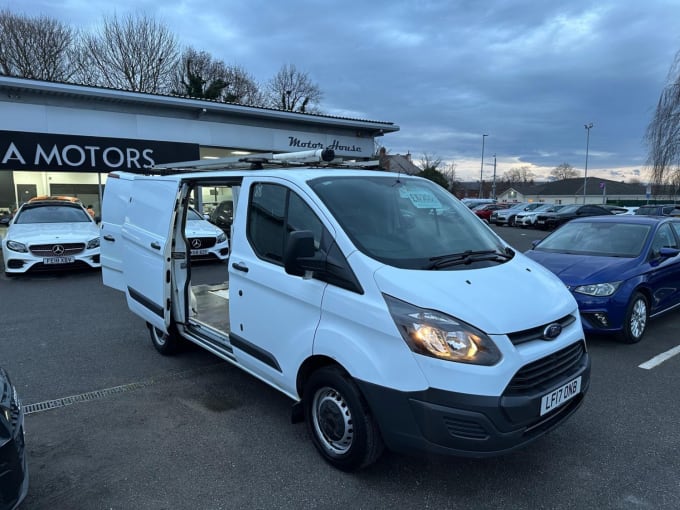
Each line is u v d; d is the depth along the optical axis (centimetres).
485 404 237
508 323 251
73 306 715
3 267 1067
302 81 4619
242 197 367
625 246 599
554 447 323
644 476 290
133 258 500
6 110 1325
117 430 347
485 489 278
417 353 245
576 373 281
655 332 594
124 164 1495
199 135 1650
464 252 315
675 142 1927
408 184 371
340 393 283
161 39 3048
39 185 1429
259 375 354
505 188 10075
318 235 302
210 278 905
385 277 263
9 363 482
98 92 1384
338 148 1994
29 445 326
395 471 295
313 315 296
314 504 264
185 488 279
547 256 611
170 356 504
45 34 2823
